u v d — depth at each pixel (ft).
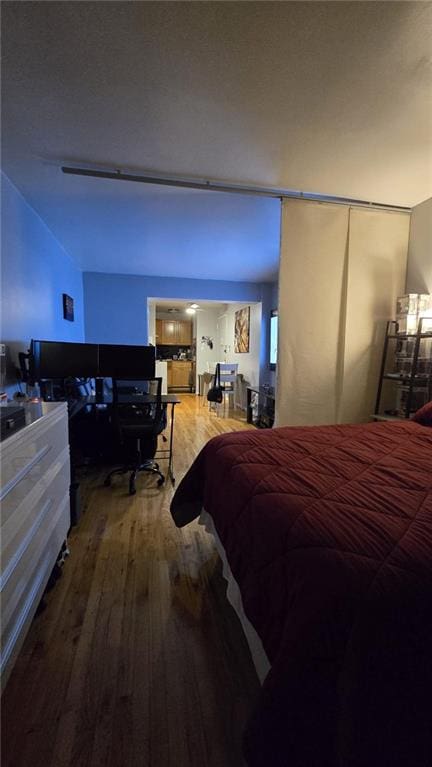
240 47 4.13
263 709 2.34
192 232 10.73
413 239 9.00
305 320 8.78
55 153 6.41
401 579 2.27
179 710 3.47
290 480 3.88
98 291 16.60
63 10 3.68
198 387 27.17
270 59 4.30
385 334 9.23
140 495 8.73
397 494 3.48
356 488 3.63
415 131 5.75
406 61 4.31
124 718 3.39
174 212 9.17
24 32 3.93
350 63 4.35
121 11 3.70
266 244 11.95
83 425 10.78
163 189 7.83
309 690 2.18
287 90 4.81
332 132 5.78
